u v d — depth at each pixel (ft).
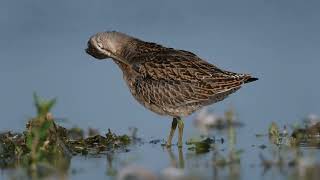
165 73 56.08
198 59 56.85
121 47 58.85
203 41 73.05
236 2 77.61
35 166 47.19
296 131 54.19
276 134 54.34
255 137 54.65
